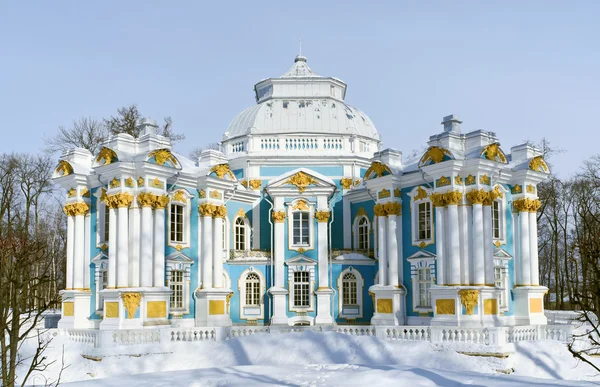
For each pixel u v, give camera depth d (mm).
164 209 36875
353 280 42594
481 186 34938
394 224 38156
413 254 37375
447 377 22094
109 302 35156
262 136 48594
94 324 38000
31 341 34500
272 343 32625
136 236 35562
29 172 59781
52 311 47000
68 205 39844
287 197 43094
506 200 38469
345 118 50406
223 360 31359
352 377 22281
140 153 36531
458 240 34719
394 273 37781
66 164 39781
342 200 45938
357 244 45000
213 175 40500
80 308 38344
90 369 31391
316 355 31281
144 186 35688
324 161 47062
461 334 31875
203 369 25688
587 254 20500
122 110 59781
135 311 34500
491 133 36250
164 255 36969
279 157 47125
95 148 58625
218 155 42094
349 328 35625
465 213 34938
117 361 31312
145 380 22719
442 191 35281
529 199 38531
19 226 56188
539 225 64500
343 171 46969
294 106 50750
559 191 60000
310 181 43031
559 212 60469
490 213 35375
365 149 49719
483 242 34875
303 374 23484
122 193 35500
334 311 42094
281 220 42875
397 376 22250
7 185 58062
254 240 45812
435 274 36031
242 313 42844
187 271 38969
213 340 34312
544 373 30812
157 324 35250
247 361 31078
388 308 37688
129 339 32781
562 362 31828
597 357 33094
